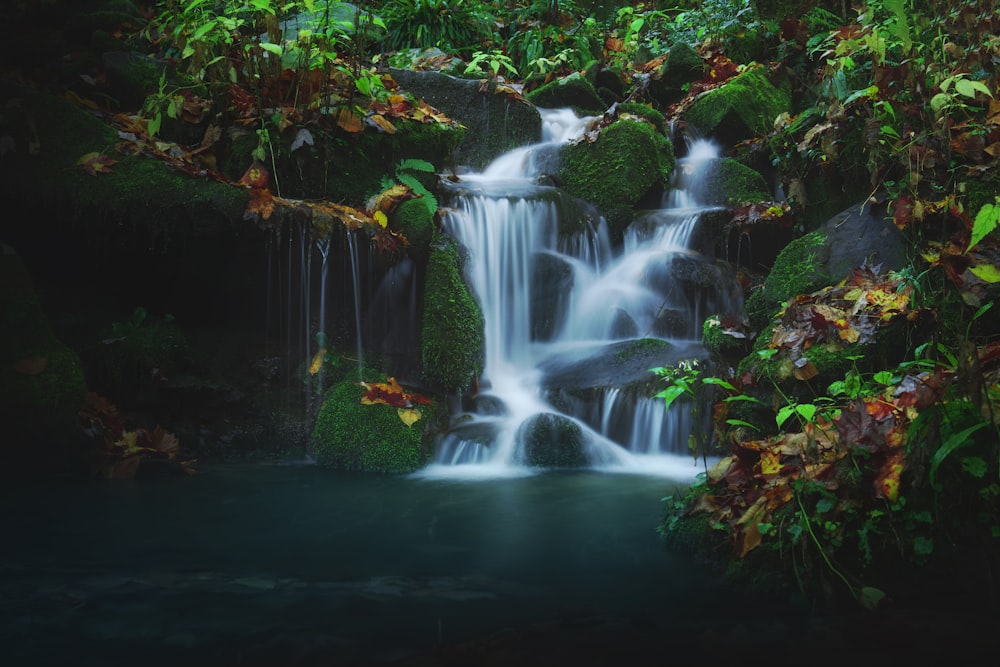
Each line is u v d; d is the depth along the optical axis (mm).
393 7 10766
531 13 11742
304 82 6059
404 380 5641
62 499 4059
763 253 6582
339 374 5500
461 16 10859
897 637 2398
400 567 3066
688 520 3365
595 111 9234
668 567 3082
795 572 2807
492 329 6273
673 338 6234
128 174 5273
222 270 5609
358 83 5961
